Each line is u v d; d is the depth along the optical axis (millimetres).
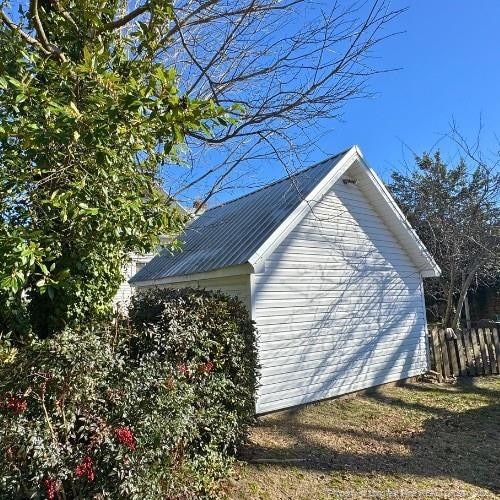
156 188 5250
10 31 4262
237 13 4734
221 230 9945
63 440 3445
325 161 9820
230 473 5160
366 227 10188
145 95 3484
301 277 8625
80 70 3697
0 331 5148
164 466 3941
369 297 9945
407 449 6285
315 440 6605
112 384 3842
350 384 9195
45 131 3457
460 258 13203
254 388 5809
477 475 5410
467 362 11234
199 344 4996
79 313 5406
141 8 4566
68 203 3797
